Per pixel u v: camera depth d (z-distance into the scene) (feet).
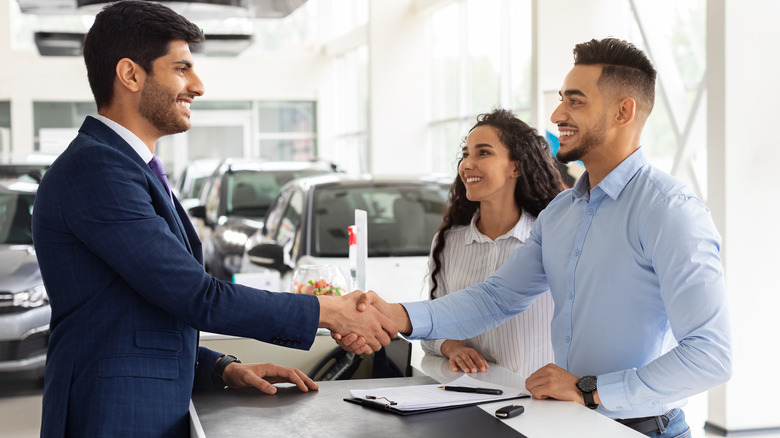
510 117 8.14
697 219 5.92
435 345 8.46
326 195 16.80
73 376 5.98
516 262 7.43
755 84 14.53
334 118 54.39
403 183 17.42
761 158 14.57
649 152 20.99
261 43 54.75
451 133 37.68
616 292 6.29
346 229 15.89
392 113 39.96
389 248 15.52
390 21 39.73
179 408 6.14
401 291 13.55
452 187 8.59
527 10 29.58
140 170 6.15
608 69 6.34
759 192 14.60
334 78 54.24
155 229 6.01
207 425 5.85
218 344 9.22
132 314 6.09
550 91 21.40
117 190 5.95
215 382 7.18
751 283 14.61
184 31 6.41
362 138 49.21
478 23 34.19
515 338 8.11
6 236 17.26
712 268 5.77
